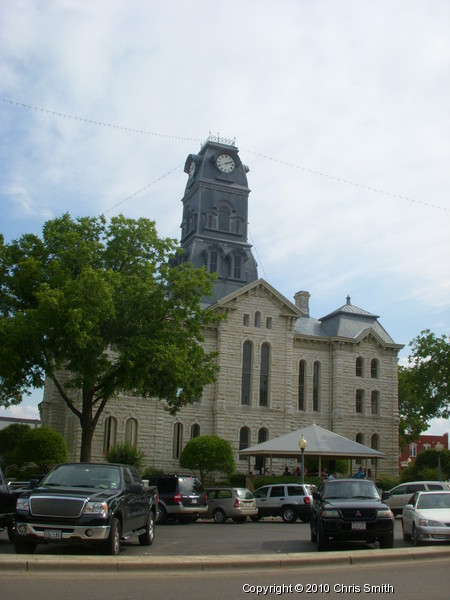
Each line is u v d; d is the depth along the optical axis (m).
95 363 33.97
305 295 74.75
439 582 13.81
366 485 21.84
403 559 16.98
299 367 66.56
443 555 17.62
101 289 32.44
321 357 67.56
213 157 73.81
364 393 68.00
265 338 63.94
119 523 17.78
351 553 16.70
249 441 61.34
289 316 65.00
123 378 34.81
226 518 33.91
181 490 32.34
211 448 51.03
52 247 36.47
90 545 16.89
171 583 13.20
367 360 68.88
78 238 36.12
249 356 63.41
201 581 13.49
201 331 62.22
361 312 71.62
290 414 63.22
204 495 33.41
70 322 31.31
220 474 58.72
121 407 57.72
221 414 60.53
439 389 59.16
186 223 74.50
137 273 37.28
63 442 48.28
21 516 16.53
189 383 37.25
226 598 11.84
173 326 37.62
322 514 20.14
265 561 15.40
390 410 68.69
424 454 57.16
